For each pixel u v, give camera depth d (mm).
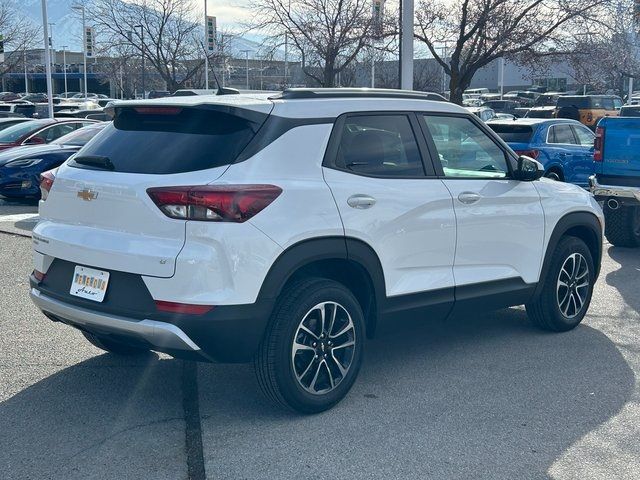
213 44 34312
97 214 4527
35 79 79438
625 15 20297
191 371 5574
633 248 10695
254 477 3990
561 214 6371
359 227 4793
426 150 5422
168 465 4105
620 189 9469
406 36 12242
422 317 5379
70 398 5016
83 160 4828
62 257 4680
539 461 4223
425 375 5539
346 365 4895
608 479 4035
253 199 4297
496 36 17969
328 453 4270
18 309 7086
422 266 5305
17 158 13883
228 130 4516
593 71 19672
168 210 4234
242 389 5230
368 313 5121
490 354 6031
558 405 5008
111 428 4570
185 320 4180
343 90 5098
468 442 4441
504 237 5875
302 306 4551
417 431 4578
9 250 9789
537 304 6477
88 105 34094
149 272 4234
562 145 13758
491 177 5875
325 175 4734
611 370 5691
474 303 5707
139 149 4637
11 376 5391
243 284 4262
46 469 4043
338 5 22688
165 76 34062
